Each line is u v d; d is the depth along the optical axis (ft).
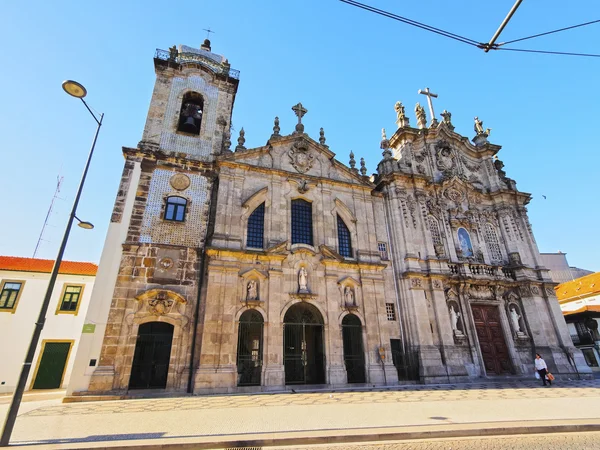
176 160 71.72
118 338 55.83
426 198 89.66
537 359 64.54
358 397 49.26
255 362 62.03
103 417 35.96
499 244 93.76
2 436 25.82
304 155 82.07
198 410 39.63
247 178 74.18
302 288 68.23
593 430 30.37
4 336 80.28
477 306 83.46
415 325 73.36
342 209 80.59
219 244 65.62
